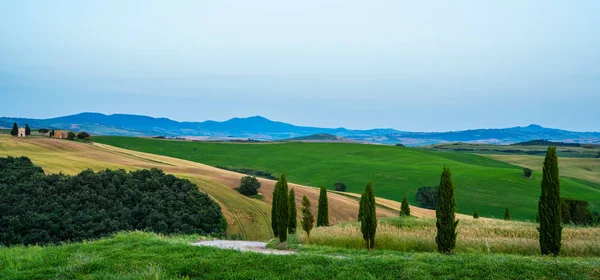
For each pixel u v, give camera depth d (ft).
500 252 67.31
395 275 44.16
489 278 42.09
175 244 62.59
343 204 215.31
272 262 49.29
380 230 82.28
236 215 174.70
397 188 326.65
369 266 46.83
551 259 52.21
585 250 63.62
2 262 55.06
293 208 108.68
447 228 63.72
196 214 157.48
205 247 59.16
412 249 72.90
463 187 314.76
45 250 64.08
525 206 270.05
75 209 138.62
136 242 64.08
